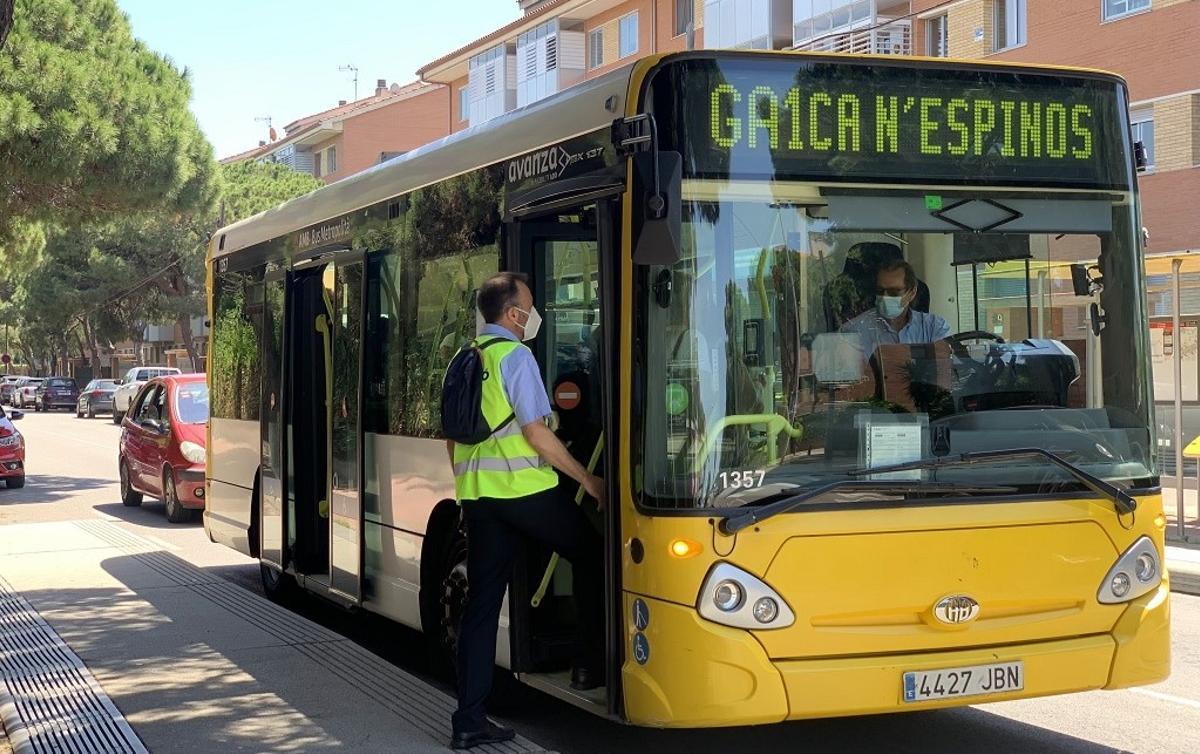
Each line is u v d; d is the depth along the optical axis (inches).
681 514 198.7
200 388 687.7
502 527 231.8
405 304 303.7
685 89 204.4
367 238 328.8
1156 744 249.6
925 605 202.7
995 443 211.0
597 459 228.7
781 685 195.5
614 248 213.0
